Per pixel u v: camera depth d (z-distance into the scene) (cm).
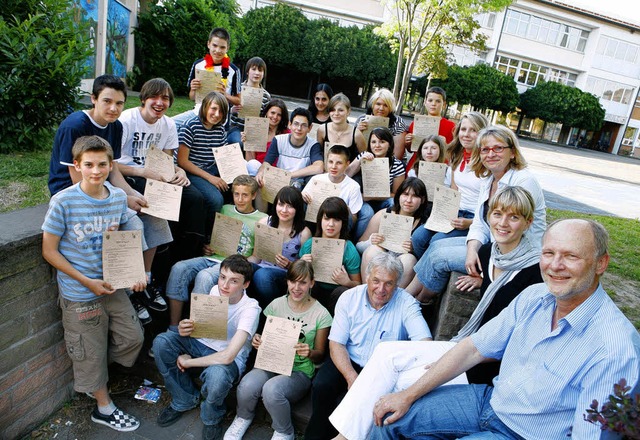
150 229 301
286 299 281
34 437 245
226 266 263
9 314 220
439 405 190
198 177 358
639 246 537
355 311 256
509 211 212
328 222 304
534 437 161
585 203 838
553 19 2900
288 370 251
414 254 338
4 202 281
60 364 259
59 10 398
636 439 108
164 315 328
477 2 1069
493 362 210
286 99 2491
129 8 993
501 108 2641
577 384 150
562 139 3203
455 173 352
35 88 357
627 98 3189
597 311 151
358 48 2361
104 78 251
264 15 2288
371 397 204
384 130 390
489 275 239
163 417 263
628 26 2945
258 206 383
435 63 1332
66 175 248
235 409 279
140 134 309
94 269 240
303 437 259
